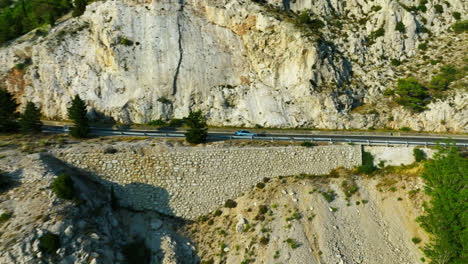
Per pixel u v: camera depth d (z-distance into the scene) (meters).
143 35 54.16
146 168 35.97
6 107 41.59
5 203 27.91
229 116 53.72
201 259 32.88
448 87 51.28
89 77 53.00
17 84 54.28
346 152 41.62
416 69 56.06
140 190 35.75
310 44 52.44
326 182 39.47
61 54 54.12
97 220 29.92
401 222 36.03
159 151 36.84
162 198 36.34
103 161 35.06
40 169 31.25
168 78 53.66
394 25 59.81
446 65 54.19
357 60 57.97
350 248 33.19
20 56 55.56
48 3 69.19
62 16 67.25
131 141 40.88
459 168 33.00
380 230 35.25
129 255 30.12
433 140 44.81
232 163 38.34
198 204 37.31
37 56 54.31
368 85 55.06
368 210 37.06
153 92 53.06
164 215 36.34
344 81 54.72
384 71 56.53
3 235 25.20
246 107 53.56
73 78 53.34
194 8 57.00
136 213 35.38
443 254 31.45
